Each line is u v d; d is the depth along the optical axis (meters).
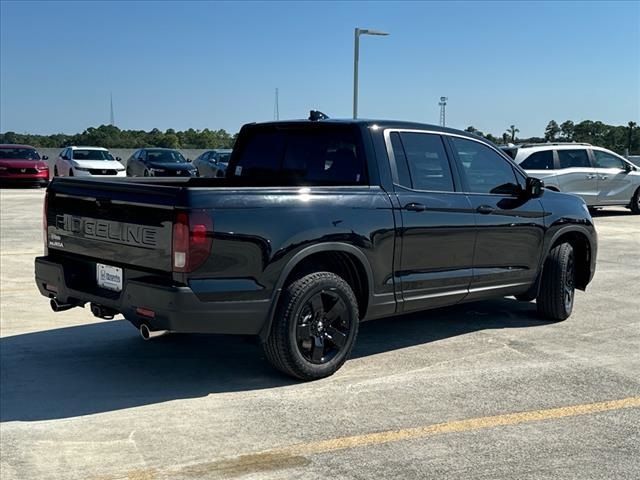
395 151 5.75
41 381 5.23
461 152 6.25
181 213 4.54
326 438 4.26
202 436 4.27
